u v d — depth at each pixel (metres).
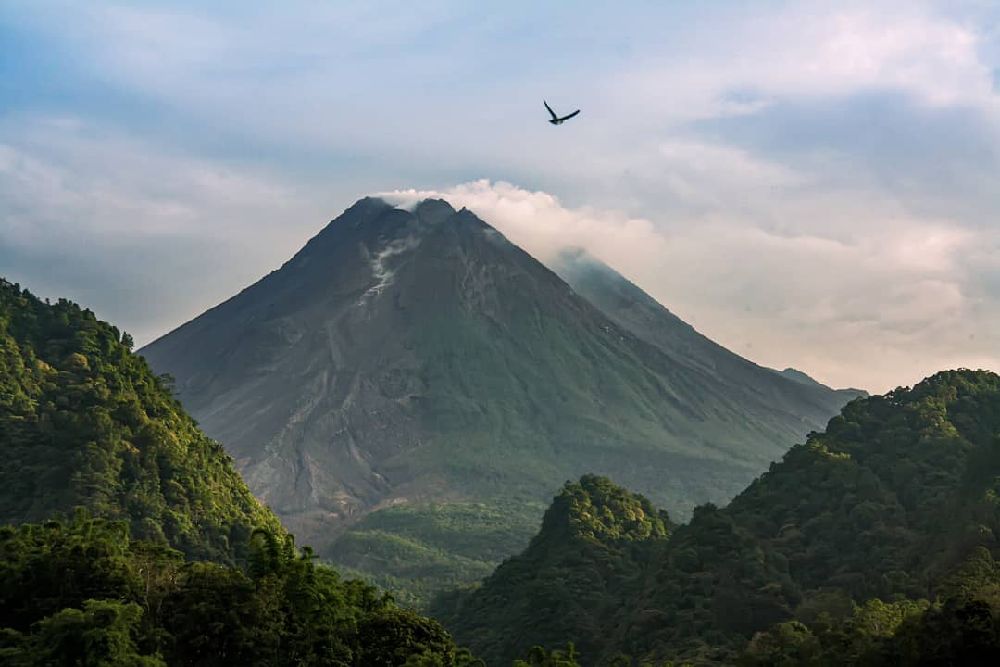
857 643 122.19
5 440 169.62
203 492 176.75
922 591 148.75
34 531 115.81
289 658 107.50
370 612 124.06
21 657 94.50
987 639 108.56
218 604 105.88
